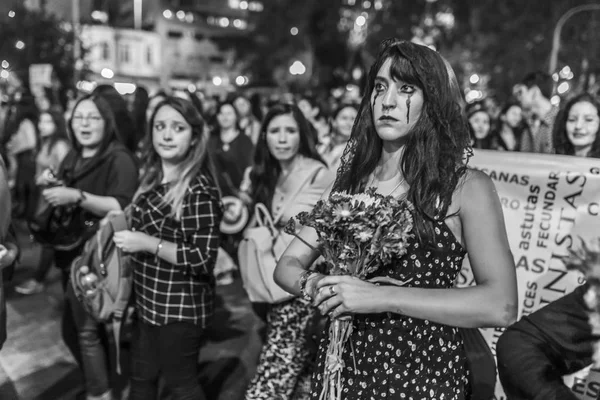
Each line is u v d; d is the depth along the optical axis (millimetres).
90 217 4070
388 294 1823
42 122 7699
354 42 29250
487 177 1952
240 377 4535
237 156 8000
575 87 11797
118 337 3609
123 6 41812
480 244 1873
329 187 2318
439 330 1927
